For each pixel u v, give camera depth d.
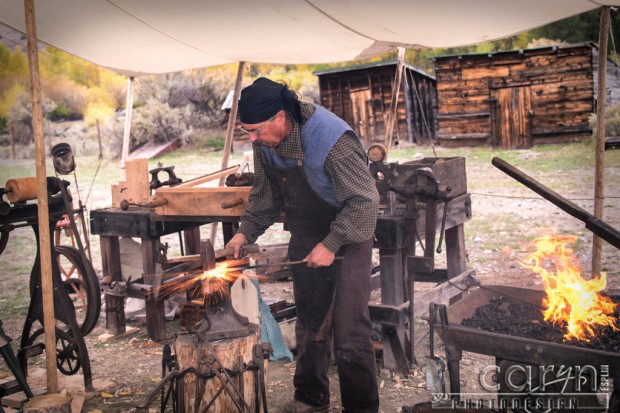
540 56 21.09
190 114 29.23
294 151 3.04
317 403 3.46
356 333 3.21
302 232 3.23
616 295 3.19
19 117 32.03
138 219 4.86
